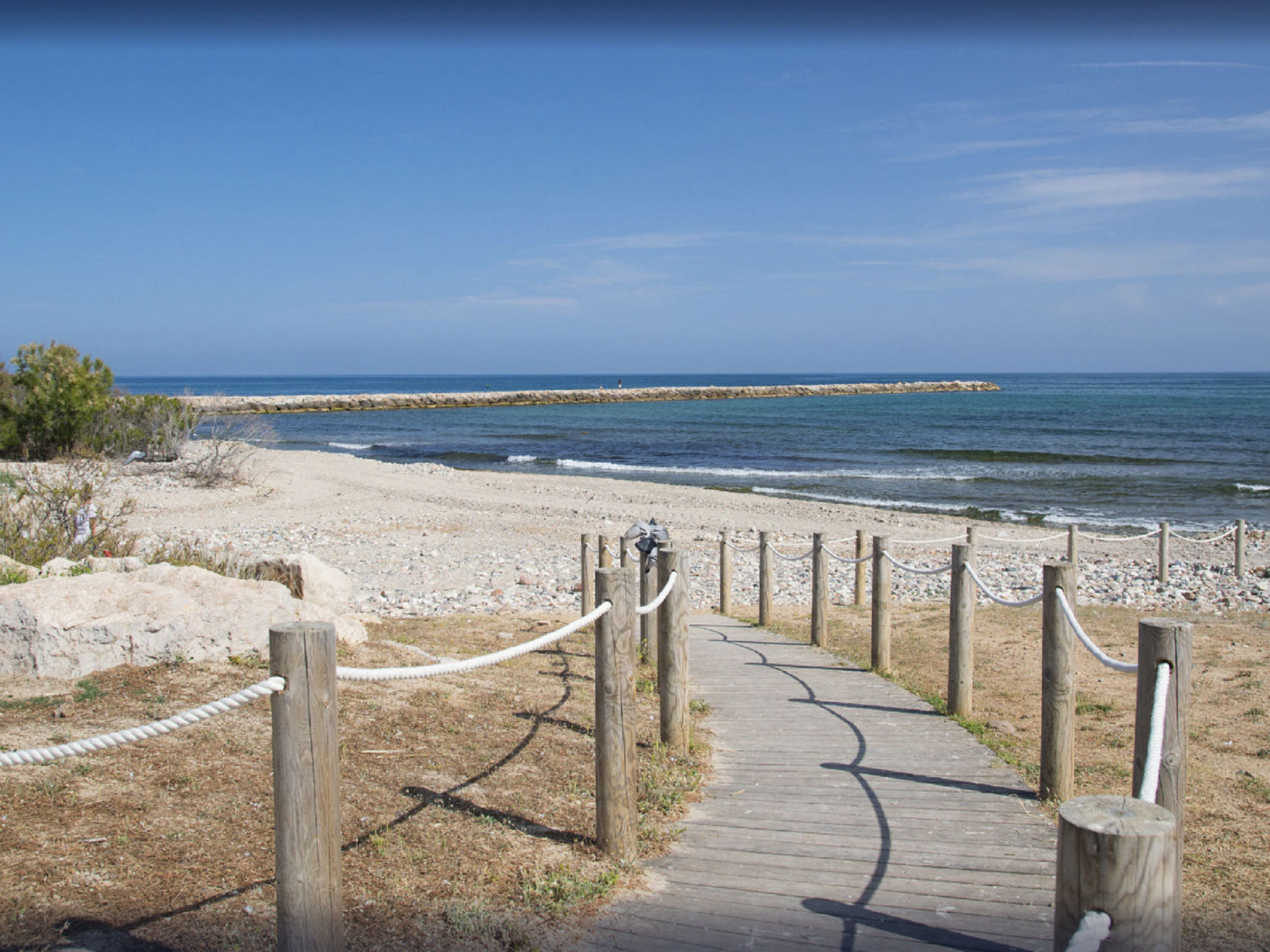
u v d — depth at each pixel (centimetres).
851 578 1641
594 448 4725
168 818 429
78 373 3019
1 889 357
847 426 6009
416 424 6606
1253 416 6538
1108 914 204
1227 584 1501
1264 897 421
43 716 525
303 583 916
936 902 409
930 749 634
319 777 293
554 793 513
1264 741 652
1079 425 5891
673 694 616
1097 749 642
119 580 654
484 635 988
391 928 363
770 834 487
